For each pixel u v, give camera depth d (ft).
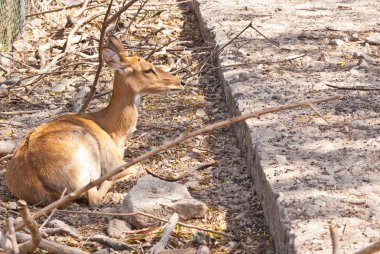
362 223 22.97
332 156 27.94
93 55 44.19
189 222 26.53
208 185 29.68
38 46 46.70
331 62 39.06
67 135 28.48
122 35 48.06
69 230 25.49
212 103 38.19
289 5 50.42
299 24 45.68
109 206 28.43
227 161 31.86
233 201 28.22
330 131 30.30
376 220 23.13
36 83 41.29
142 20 50.62
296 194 24.98
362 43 41.78
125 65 31.19
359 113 32.01
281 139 29.68
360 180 25.86
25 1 51.16
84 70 41.75
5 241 20.72
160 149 19.83
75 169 27.84
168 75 32.14
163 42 47.65
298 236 22.40
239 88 35.81
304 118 31.76
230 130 35.06
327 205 24.11
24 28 49.29
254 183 29.19
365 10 48.57
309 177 26.27
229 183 29.78
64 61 44.14
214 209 27.58
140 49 45.21
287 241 22.76
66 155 27.86
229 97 36.27
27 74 42.29
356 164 27.14
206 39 46.26
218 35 44.11
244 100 34.12
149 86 31.65
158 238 25.41
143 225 26.21
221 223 26.55
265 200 26.50
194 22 52.24
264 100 34.04
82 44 46.60
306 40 42.70
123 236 25.82
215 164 31.55
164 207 26.30
